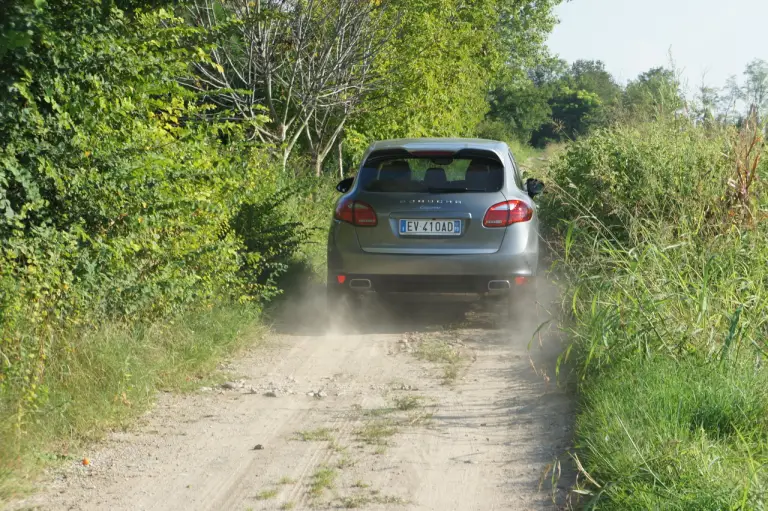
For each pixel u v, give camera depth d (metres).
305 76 20.42
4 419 5.52
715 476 4.63
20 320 5.95
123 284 7.52
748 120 9.63
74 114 7.22
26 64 6.71
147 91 8.39
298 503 5.07
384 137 25.14
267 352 9.21
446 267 9.98
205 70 18.28
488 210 10.01
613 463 5.07
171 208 7.92
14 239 6.30
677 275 7.62
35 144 6.95
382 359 8.92
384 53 21.83
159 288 7.91
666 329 7.16
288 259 12.38
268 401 7.34
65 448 5.96
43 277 6.29
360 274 10.13
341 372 8.38
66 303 6.61
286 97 20.88
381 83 22.16
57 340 6.57
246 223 11.58
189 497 5.18
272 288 10.35
